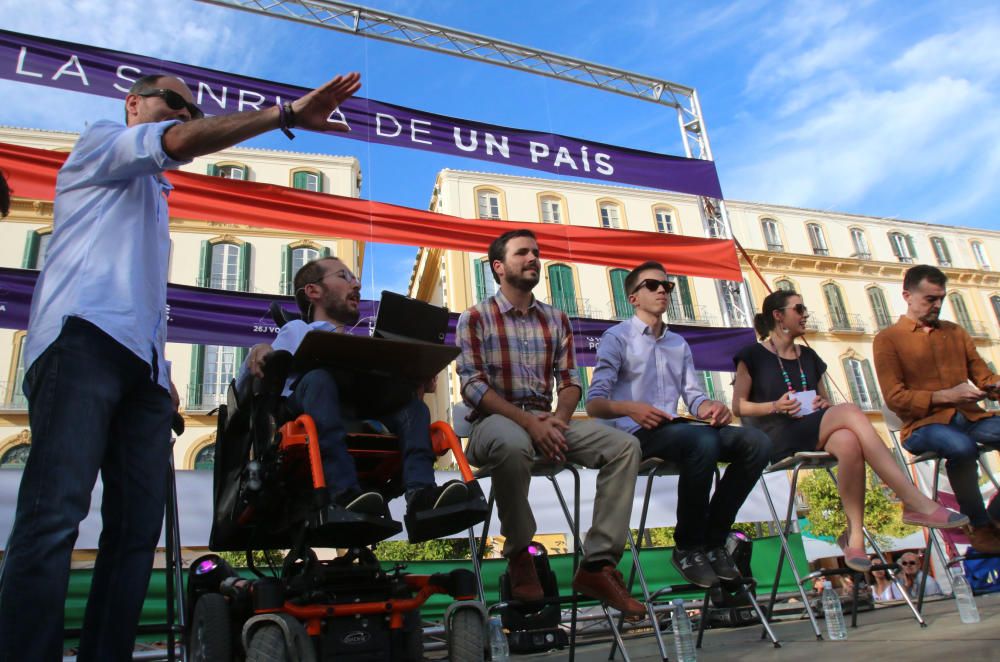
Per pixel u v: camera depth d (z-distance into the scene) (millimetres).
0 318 4898
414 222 6152
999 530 3891
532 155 6754
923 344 4277
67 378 1891
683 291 26047
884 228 33531
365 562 2455
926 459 4125
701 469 3299
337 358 2430
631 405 3506
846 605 5445
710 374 24047
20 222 16062
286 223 5707
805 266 30891
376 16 6969
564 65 7832
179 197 5441
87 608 2055
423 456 2473
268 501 2451
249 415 2600
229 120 1986
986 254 35281
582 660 3664
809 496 16297
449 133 6453
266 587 2170
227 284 18656
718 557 3363
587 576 2926
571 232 6707
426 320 2730
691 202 27844
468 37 7348
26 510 1772
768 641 3570
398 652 2275
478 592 3105
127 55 5453
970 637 2445
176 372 18156
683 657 2824
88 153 2146
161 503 2168
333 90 2029
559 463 3174
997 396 4199
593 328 6863
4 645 1676
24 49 5133
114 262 2078
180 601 2717
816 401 3816
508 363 3467
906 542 15094
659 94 8211
